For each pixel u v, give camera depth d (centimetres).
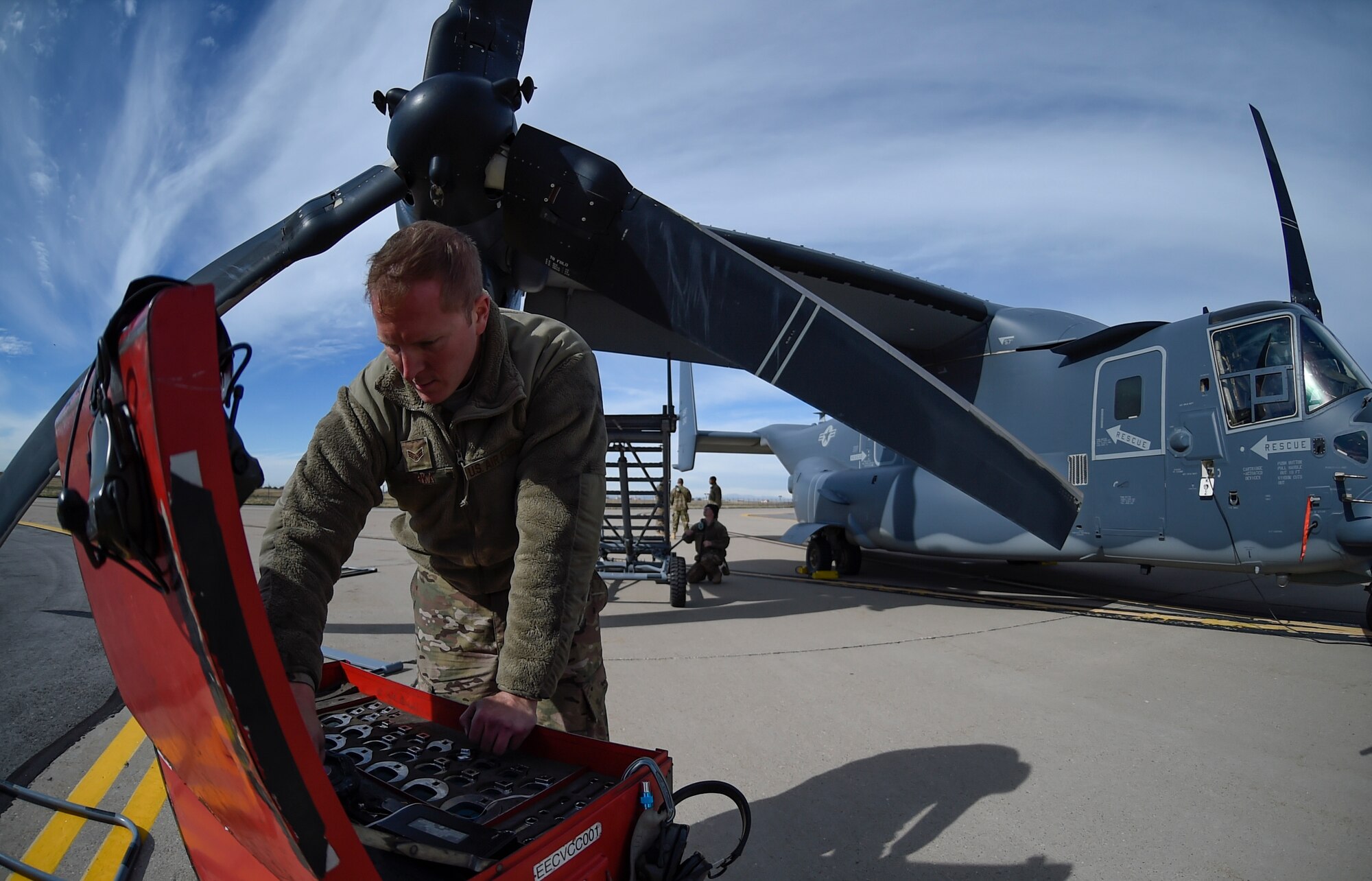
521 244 414
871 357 423
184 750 98
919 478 832
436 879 100
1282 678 427
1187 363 614
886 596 756
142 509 70
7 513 308
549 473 141
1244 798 270
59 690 396
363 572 759
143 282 74
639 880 117
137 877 211
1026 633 554
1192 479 603
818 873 217
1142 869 221
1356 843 237
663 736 331
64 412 99
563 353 152
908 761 303
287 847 84
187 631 73
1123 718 357
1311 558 535
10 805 259
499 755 132
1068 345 707
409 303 117
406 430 147
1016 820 252
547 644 131
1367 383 544
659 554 725
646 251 405
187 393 67
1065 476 703
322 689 175
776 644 520
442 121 357
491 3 378
